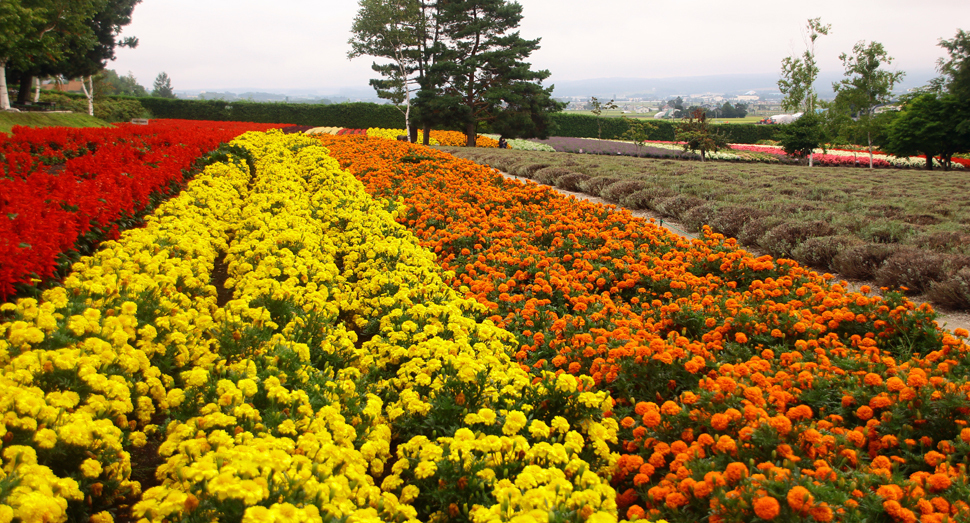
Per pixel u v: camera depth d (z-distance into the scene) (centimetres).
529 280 737
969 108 3400
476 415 340
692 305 600
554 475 280
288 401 348
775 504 246
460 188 1330
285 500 246
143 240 643
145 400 345
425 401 386
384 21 3909
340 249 812
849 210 1345
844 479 294
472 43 4119
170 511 228
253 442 283
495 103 3859
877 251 867
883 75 3431
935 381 376
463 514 291
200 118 6031
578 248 867
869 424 360
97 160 1157
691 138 3572
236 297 560
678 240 899
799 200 1406
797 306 601
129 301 438
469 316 580
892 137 3647
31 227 595
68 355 328
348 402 370
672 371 437
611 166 2261
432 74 3928
